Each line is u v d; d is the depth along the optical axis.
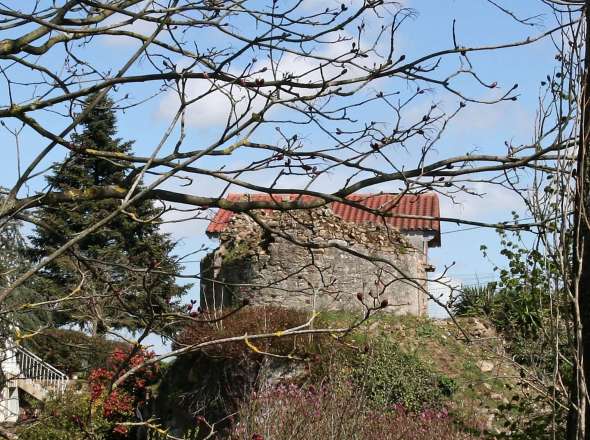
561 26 5.79
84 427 5.24
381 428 13.58
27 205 5.48
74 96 5.62
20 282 4.36
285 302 23.06
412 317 22.23
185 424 18.98
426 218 5.57
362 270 23.20
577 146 5.94
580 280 6.17
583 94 5.96
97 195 5.65
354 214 29.52
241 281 23.44
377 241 22.81
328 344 14.40
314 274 23.16
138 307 6.02
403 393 18.30
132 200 4.64
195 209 5.63
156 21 5.70
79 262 6.09
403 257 23.67
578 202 5.91
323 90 5.64
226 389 17.95
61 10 5.47
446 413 16.31
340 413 12.41
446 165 5.61
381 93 5.74
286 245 23.27
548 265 6.35
